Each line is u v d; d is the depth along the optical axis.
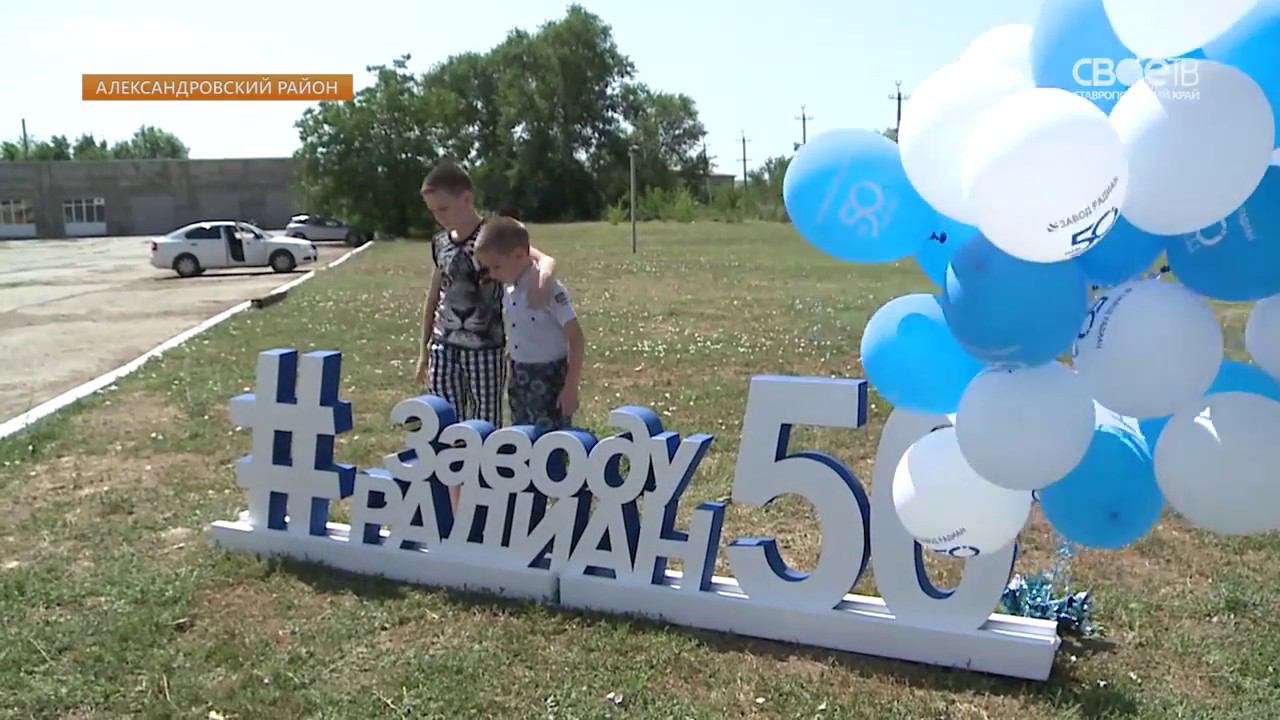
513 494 4.61
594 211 67.31
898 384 3.55
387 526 4.92
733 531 5.64
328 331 13.27
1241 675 3.93
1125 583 4.83
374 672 3.98
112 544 5.41
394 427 7.96
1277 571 4.95
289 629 4.34
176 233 25.73
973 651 3.89
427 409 4.68
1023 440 2.99
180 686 3.88
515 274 4.62
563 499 4.48
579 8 66.62
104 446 7.48
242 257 26.39
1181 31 2.62
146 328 14.99
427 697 3.79
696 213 52.00
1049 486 3.38
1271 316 3.03
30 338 13.97
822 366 10.44
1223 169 2.63
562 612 4.43
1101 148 2.57
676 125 74.00
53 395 10.01
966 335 3.01
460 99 64.62
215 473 6.81
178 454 7.29
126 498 6.19
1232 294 2.89
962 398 3.17
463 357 4.91
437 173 4.81
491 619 4.40
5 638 4.25
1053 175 2.57
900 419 3.93
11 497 6.27
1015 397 3.00
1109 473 3.27
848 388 3.97
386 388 9.52
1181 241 2.93
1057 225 2.63
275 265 26.94
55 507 6.05
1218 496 2.92
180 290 21.50
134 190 57.81
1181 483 2.98
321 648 4.16
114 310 17.48
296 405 4.95
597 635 4.23
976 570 3.88
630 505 4.41
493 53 67.75
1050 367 3.06
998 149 2.61
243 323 14.27
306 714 3.72
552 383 4.76
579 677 3.91
